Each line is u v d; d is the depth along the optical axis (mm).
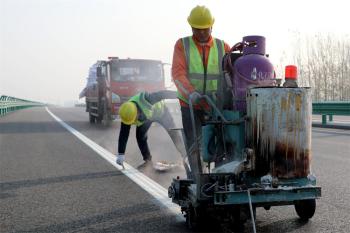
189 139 4543
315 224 4027
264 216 4309
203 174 3654
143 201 5008
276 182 3521
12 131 14664
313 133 13758
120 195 5324
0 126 17125
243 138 3686
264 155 3529
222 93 4160
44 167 7438
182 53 4422
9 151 9516
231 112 3893
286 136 3535
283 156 3539
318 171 6902
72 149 9812
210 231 3852
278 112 3525
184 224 4109
